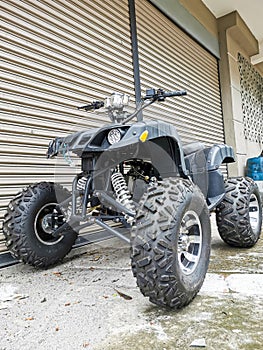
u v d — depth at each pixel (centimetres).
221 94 636
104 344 107
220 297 144
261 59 802
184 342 105
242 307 132
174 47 488
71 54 305
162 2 457
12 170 240
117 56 366
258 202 265
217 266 197
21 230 191
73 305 143
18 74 252
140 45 409
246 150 675
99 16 347
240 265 198
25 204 195
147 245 122
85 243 284
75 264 221
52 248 209
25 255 193
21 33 258
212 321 120
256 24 693
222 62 639
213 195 231
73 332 117
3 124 237
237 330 112
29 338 113
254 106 771
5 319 131
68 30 305
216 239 287
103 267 211
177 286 124
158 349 102
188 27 520
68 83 297
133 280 179
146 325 119
